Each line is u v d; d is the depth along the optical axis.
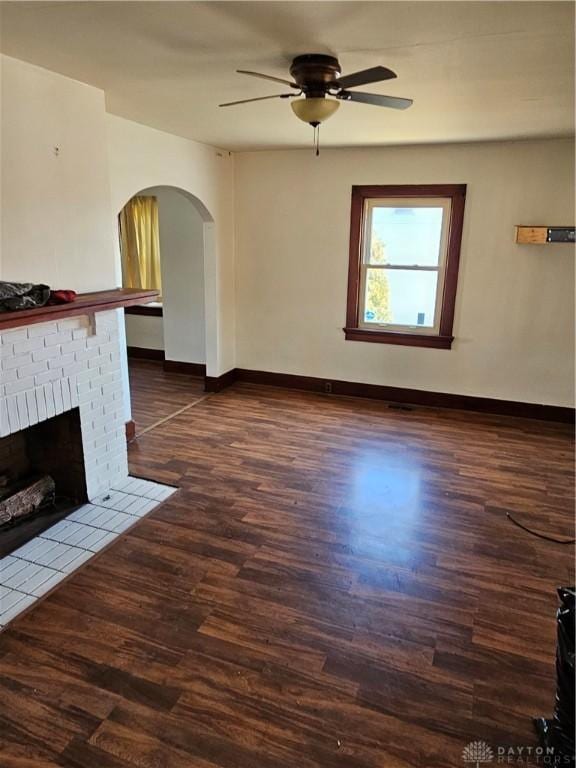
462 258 4.87
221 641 2.19
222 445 4.23
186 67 2.63
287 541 2.91
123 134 3.77
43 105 2.71
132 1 1.87
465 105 3.22
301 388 5.80
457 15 1.93
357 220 5.12
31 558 2.72
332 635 2.23
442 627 2.29
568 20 1.96
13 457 3.18
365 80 2.28
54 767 1.67
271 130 4.11
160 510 3.21
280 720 1.84
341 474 3.75
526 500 3.41
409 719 1.85
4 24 2.10
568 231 4.43
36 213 2.76
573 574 2.67
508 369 4.98
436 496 3.45
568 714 1.65
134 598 2.44
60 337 2.88
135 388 5.80
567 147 4.36
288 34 2.15
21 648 2.13
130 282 7.08
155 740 1.76
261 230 5.51
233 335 5.89
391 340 5.30
